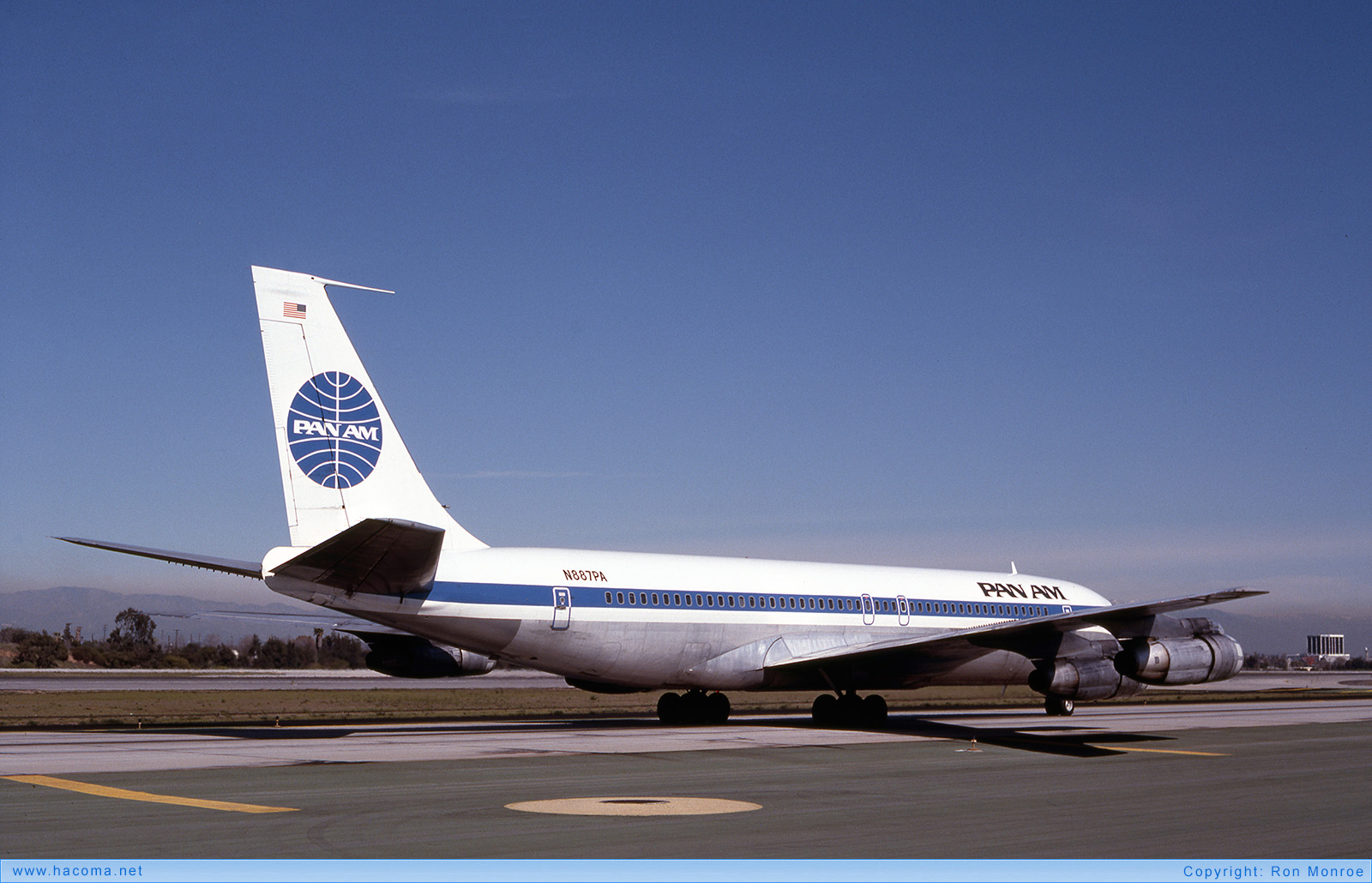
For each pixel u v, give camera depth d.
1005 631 26.39
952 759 19.86
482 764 17.78
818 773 17.16
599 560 26.55
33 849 10.23
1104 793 15.23
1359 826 12.66
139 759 18.06
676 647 27.08
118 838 10.74
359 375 23.41
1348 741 25.17
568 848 10.55
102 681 74.12
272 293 22.52
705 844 10.80
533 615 24.78
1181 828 12.31
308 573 21.28
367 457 23.30
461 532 25.02
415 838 10.93
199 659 128.38
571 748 21.00
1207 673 27.03
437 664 28.25
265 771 16.39
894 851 10.59
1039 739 24.86
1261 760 20.56
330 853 10.19
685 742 22.78
